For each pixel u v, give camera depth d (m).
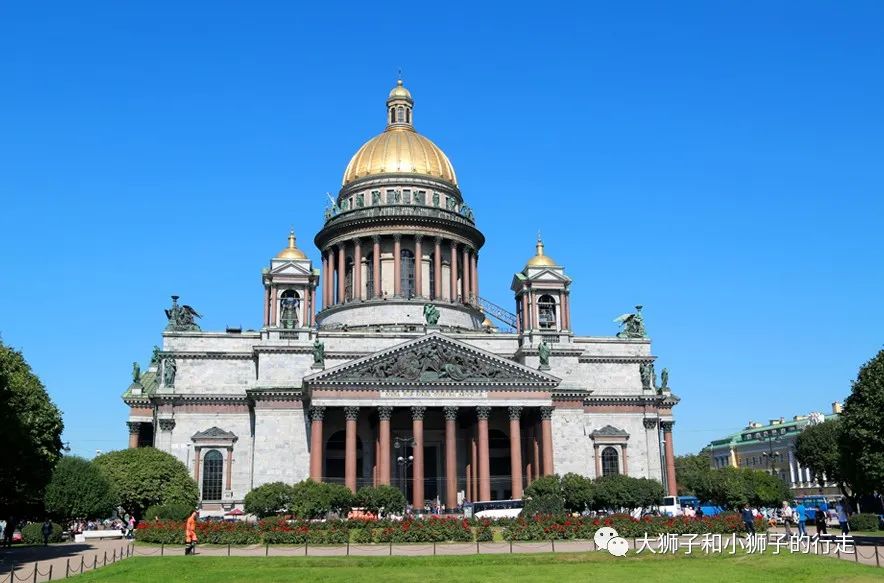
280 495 99.69
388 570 58.75
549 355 137.50
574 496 107.62
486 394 120.81
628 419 138.62
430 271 151.38
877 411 79.44
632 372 141.75
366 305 146.25
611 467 135.38
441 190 156.75
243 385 130.50
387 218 148.88
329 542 81.31
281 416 124.00
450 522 85.44
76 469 104.62
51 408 86.88
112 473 110.31
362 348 133.12
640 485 108.81
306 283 133.62
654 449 138.25
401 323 143.75
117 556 73.44
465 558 65.56
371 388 118.31
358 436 127.31
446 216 152.50
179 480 114.19
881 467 78.75
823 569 54.31
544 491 108.50
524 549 74.06
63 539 108.25
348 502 101.31
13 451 77.06
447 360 121.12
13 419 76.00
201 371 130.12
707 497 156.12
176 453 125.88
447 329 141.00
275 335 130.62
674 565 59.31
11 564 67.50
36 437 83.06
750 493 156.25
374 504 101.81
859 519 98.56
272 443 122.94
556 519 87.38
